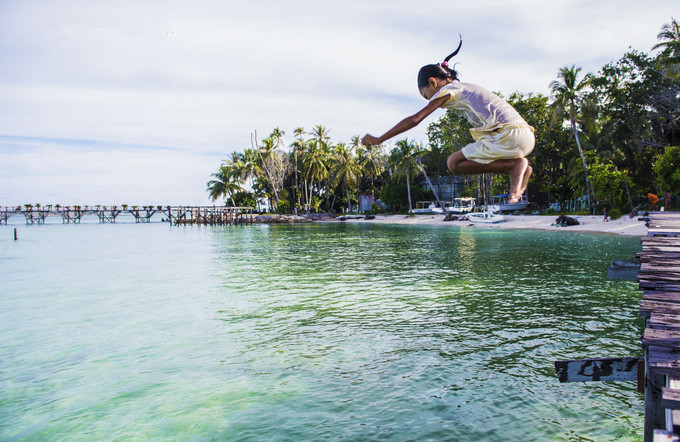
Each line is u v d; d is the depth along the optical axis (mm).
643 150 46281
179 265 21703
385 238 37438
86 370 7859
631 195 44125
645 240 7695
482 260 21172
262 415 6133
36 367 8000
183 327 10383
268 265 21234
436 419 5875
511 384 6914
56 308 12391
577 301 12180
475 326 9969
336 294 13836
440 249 26922
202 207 86812
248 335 9695
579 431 5516
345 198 90375
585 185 47469
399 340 9141
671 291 4406
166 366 7988
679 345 3035
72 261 23703
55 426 5961
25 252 29172
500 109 2369
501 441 5312
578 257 21562
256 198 93438
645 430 3357
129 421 6055
